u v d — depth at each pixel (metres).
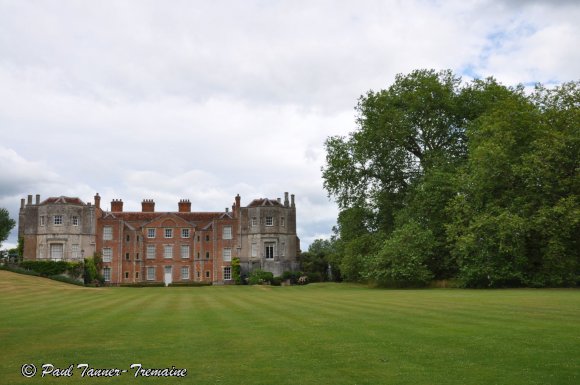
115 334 15.29
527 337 13.78
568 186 40.16
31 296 33.66
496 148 41.44
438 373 10.23
